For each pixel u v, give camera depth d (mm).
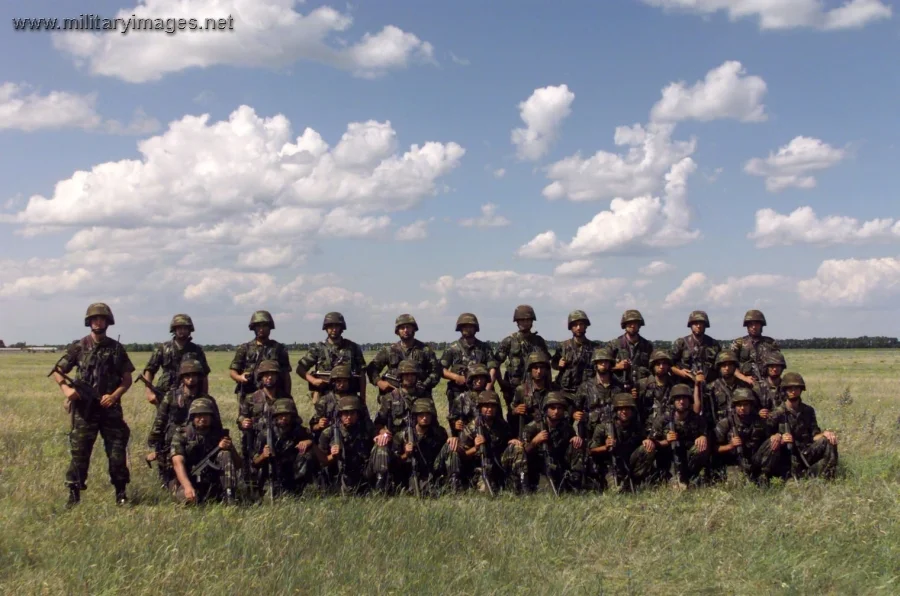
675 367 14086
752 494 11781
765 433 12844
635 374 13852
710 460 12977
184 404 12000
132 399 26203
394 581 8047
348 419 12367
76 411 11469
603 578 8352
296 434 12227
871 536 9141
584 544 9359
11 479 12727
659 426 12633
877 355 105000
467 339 14234
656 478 12672
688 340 14219
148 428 18406
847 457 13992
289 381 13586
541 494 12164
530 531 9758
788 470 12820
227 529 9570
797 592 7789
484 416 12555
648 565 8625
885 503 10289
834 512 9945
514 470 12445
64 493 11938
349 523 9914
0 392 30562
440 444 12867
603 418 12695
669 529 9758
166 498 11883
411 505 10875
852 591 7848
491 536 9602
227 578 8023
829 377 40875
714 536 9508
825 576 8172
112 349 11664
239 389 13422
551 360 14375
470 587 7996
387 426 12906
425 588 7863
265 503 11055
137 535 9320
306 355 13859
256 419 12266
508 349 14391
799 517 9844
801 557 8719
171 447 11508
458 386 14031
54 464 13914
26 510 10766
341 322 13734
